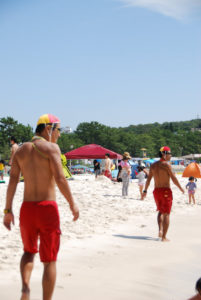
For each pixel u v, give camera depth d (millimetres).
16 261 6027
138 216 11594
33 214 3920
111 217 11023
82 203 13117
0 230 8148
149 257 6578
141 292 4730
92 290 4770
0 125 122188
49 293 3895
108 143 167750
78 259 6348
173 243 7852
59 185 3928
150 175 8680
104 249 7148
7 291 4648
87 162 83188
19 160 4102
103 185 19250
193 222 10664
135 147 171250
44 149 3992
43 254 3908
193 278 5367
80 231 8758
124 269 5785
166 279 5301
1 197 13031
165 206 8164
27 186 4023
